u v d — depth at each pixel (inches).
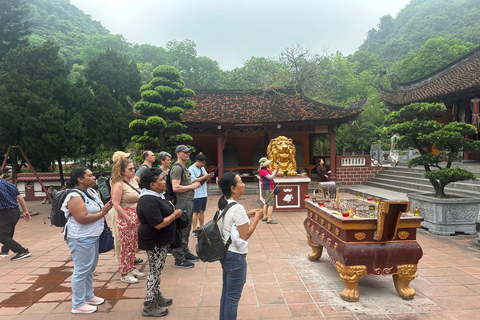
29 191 535.2
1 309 126.6
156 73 466.9
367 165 579.8
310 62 1136.2
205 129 598.5
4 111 364.2
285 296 131.6
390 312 116.0
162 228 115.6
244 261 95.3
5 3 553.3
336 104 1047.6
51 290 147.1
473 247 196.1
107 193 169.8
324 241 146.7
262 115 585.3
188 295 135.0
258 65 1624.0
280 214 327.3
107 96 554.9
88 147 546.9
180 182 177.5
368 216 133.9
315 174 700.0
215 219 97.3
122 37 2113.7
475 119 451.5
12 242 195.3
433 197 244.2
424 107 238.7
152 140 454.9
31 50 411.2
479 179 337.7
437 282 143.1
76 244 119.0
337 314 115.1
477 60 482.3
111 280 158.2
